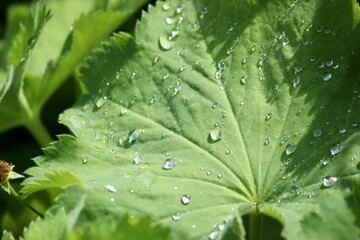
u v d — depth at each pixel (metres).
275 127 0.28
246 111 0.28
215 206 0.27
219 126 0.28
